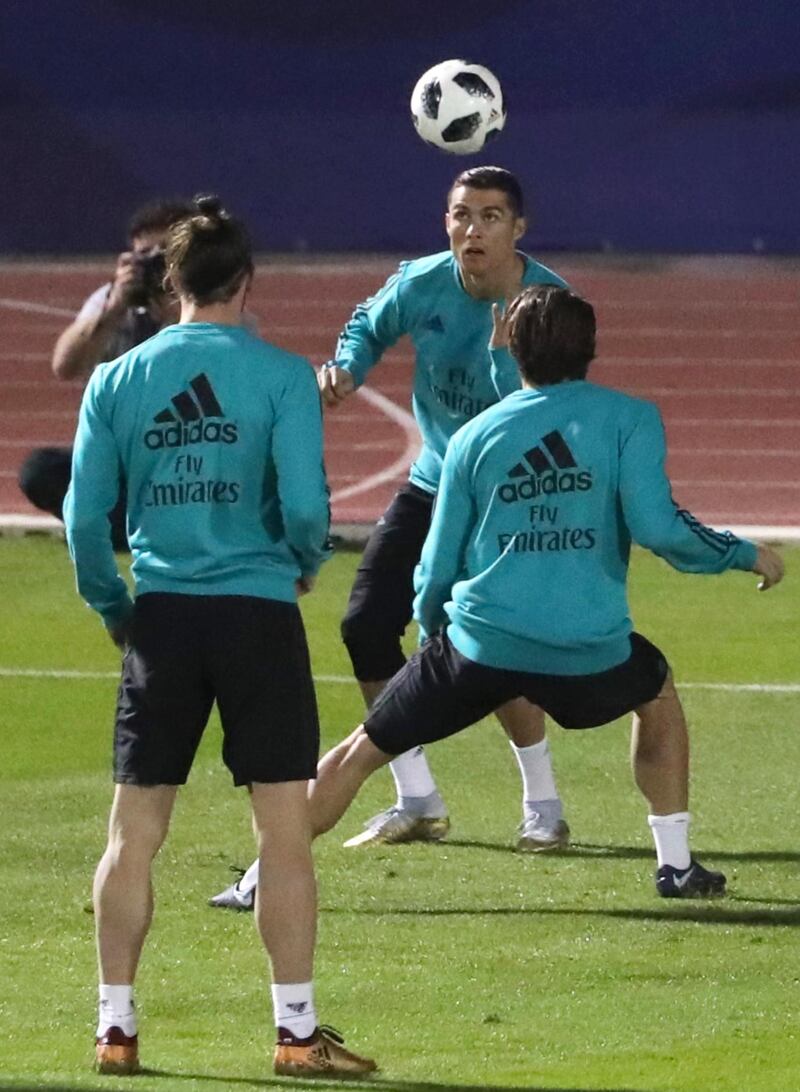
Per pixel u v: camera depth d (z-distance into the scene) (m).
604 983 20.50
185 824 27.38
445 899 23.94
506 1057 17.86
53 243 107.19
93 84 107.12
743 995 20.02
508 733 26.38
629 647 22.00
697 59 104.75
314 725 17.66
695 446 65.81
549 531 21.31
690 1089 16.53
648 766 23.91
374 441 66.31
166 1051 18.11
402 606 26.66
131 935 17.30
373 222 106.50
